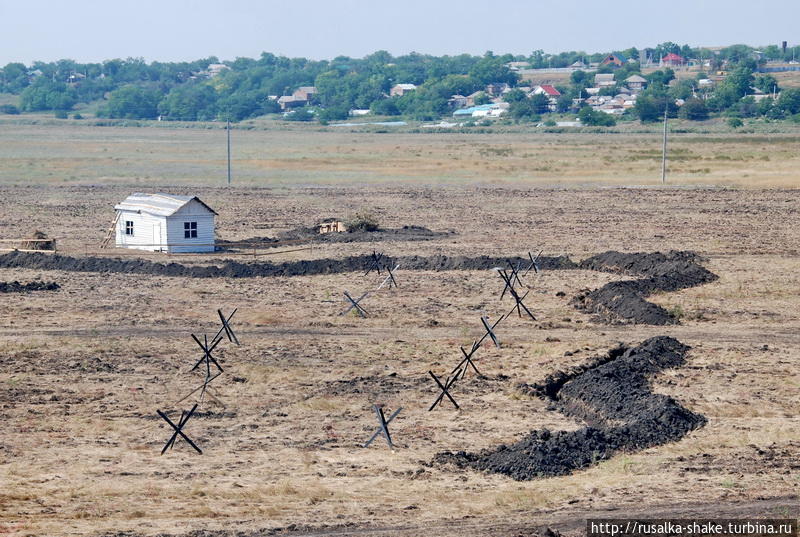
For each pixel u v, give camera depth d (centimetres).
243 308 18412
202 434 11562
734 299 19288
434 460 10588
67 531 8294
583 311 18412
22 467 10231
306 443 11244
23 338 15925
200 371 14188
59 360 14662
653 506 8944
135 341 15862
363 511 8931
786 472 10025
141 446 11081
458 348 15562
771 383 13738
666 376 14025
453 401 12569
